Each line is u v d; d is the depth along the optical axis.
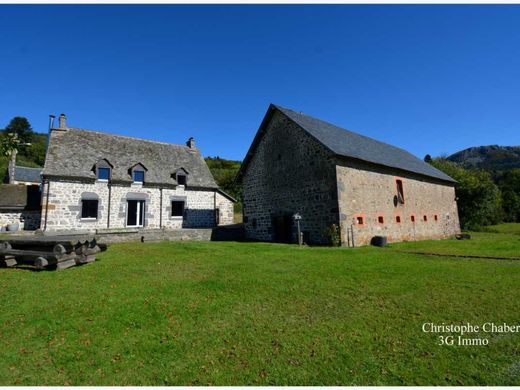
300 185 15.20
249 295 5.72
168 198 21.25
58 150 18.41
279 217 16.27
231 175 44.06
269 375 3.24
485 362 3.49
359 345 3.87
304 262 8.84
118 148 21.44
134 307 5.04
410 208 18.28
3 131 70.12
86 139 20.47
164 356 3.61
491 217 37.41
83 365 3.42
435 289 6.13
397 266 8.32
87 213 17.98
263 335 4.13
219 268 7.91
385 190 16.38
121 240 13.64
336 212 13.28
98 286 6.17
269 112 17.27
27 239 7.99
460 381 3.12
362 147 17.62
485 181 31.50
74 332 4.19
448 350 3.76
